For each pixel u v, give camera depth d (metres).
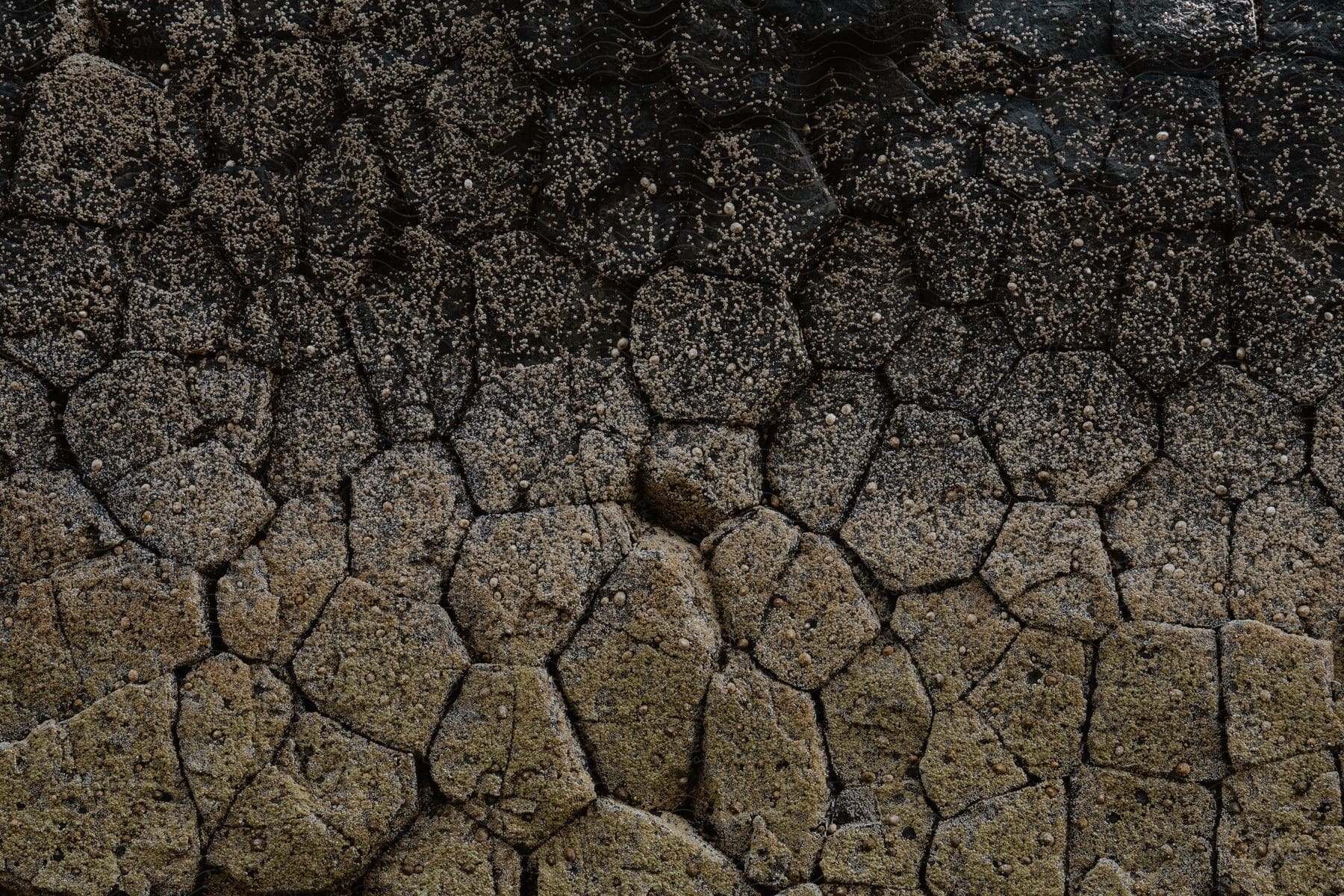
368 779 7.94
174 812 7.90
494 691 7.95
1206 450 7.98
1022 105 8.03
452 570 7.99
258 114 8.04
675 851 7.94
